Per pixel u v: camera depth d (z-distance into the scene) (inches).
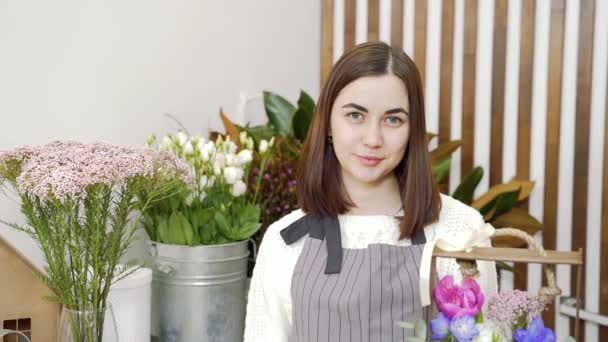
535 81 102.7
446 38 108.0
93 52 84.4
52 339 67.2
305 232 54.1
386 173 51.6
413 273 49.2
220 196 78.4
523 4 101.5
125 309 68.7
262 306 57.1
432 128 111.3
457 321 32.6
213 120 100.0
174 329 75.4
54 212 54.9
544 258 36.0
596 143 98.0
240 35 103.1
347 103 49.3
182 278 74.4
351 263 50.3
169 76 93.4
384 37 114.4
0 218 75.9
